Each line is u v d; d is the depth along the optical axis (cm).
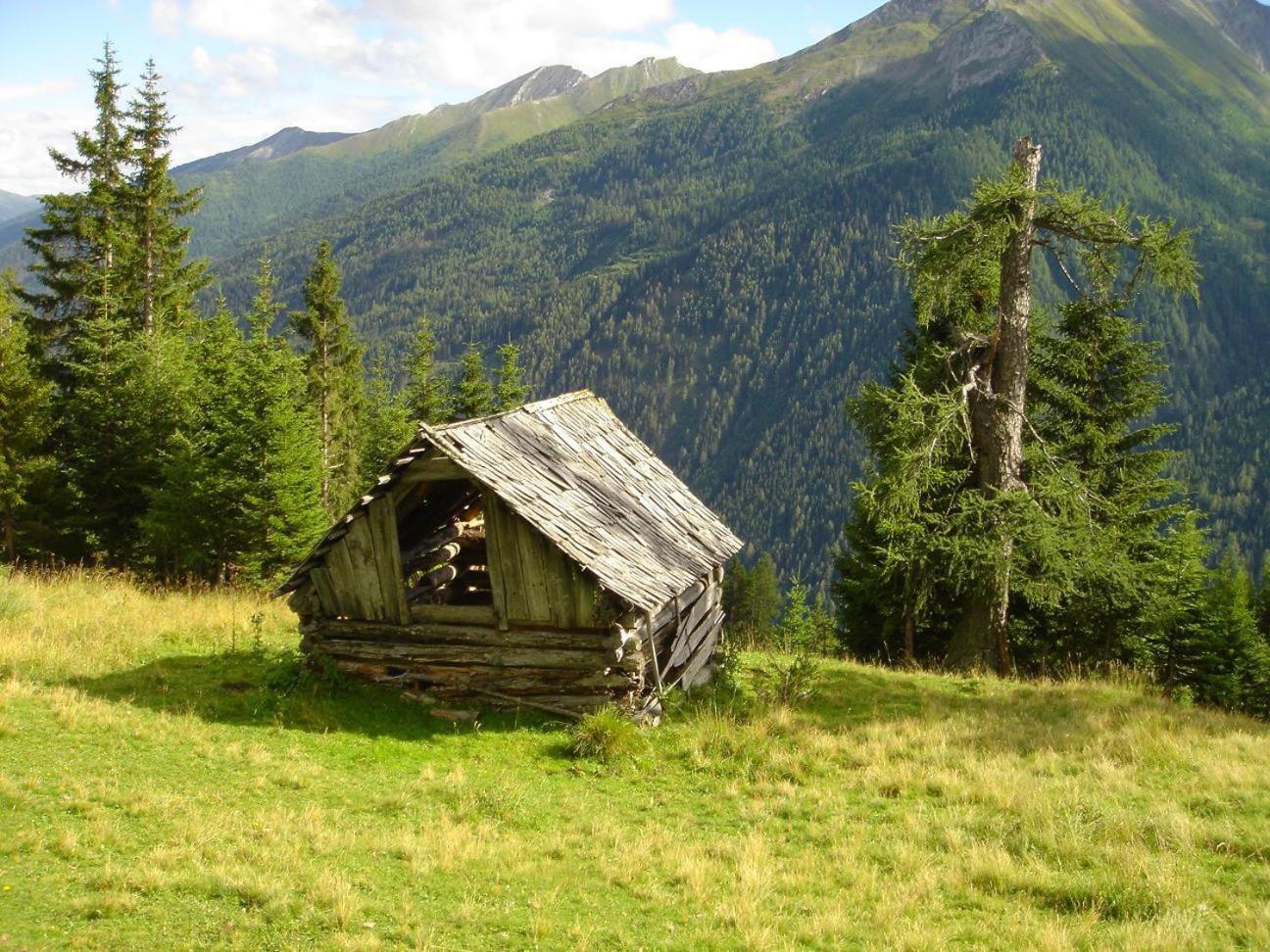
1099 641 2642
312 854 904
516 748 1323
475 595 1858
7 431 2667
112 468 2783
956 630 2331
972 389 2286
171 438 2656
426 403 5556
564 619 1430
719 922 866
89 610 1753
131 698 1296
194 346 3391
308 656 1477
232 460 2534
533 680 1448
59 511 2789
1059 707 1723
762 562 7400
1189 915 895
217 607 1938
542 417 1741
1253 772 1341
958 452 2322
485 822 1060
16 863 787
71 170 3522
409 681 1473
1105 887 964
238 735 1229
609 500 1655
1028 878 991
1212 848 1082
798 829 1134
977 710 1689
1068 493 2195
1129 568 2267
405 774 1195
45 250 3494
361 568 1482
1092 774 1341
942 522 2231
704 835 1095
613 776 1269
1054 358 2692
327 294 5016
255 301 4953
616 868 959
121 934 704
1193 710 1786
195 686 1405
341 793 1095
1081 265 2417
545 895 879
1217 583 3828
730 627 2564
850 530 2752
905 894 944
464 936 781
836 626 3061
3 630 1533
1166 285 2252
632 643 1425
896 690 1820
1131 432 2766
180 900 767
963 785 1269
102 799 947
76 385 3209
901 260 2289
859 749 1409
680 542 1747
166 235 3678
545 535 1405
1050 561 2077
